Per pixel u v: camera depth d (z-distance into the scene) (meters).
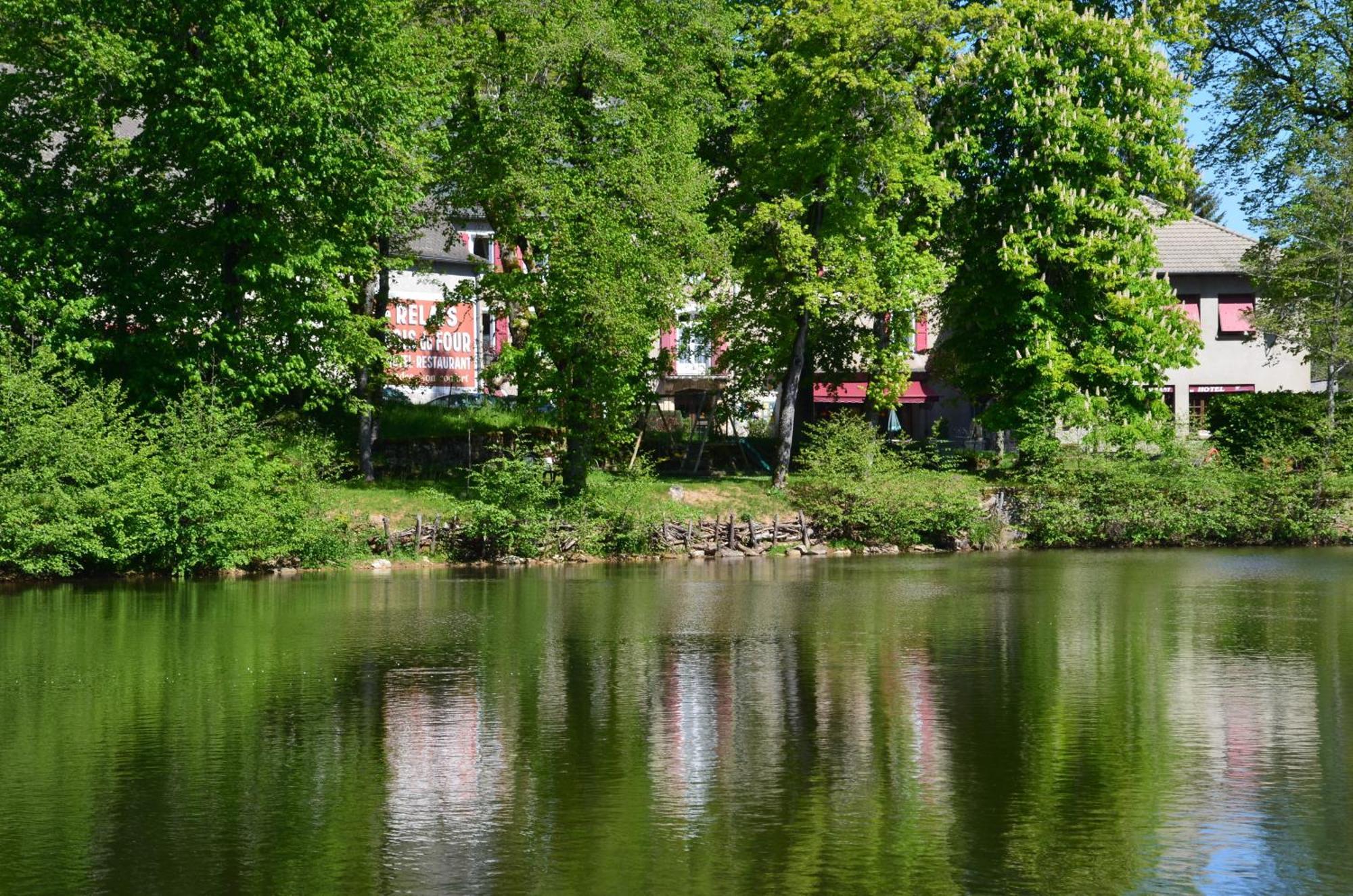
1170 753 13.57
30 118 34.28
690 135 38.78
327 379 37.53
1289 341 51.75
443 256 57.28
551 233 37.56
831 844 10.73
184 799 11.99
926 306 52.59
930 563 36.81
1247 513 43.88
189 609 24.94
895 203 43.91
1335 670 18.27
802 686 17.08
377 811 11.62
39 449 29.81
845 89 40.41
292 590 28.53
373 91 33.88
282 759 13.37
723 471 47.59
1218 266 59.50
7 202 32.66
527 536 36.31
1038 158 43.72
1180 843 10.80
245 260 34.12
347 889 9.79
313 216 34.84
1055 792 12.20
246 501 31.86
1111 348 45.59
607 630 22.20
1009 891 9.75
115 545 30.67
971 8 43.66
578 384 38.28
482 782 12.49
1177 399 60.00
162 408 33.81
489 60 38.38
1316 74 49.03
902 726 14.77
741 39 44.94
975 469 48.22
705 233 38.19
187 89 31.70
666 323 39.41
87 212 33.19
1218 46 51.41
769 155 42.50
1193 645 20.50
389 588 29.08
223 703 16.02
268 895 9.67
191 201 33.00
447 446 43.22
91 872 10.13
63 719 15.14
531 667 18.52
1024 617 24.00
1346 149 47.03
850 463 41.56
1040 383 44.59
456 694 16.56
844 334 49.03
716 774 12.80
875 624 22.98
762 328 45.06
